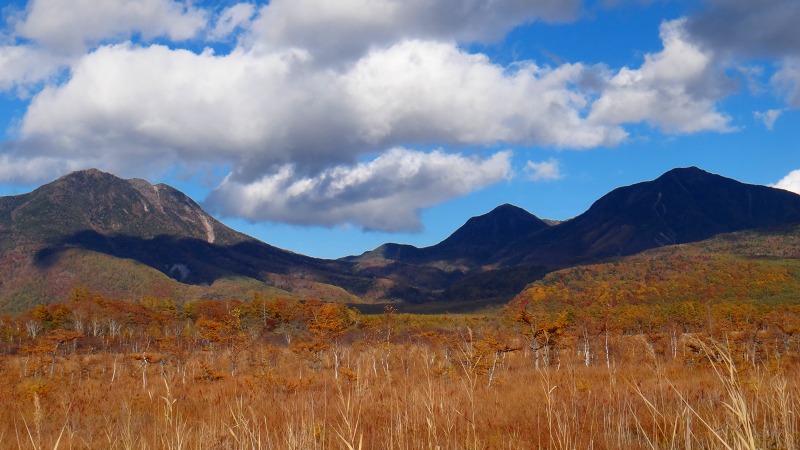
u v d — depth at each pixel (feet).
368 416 29.30
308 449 24.04
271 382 55.83
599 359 82.99
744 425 12.85
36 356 101.86
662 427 25.22
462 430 26.89
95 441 31.48
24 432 35.19
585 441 24.57
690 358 45.47
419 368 49.14
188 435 25.95
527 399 36.42
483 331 104.99
